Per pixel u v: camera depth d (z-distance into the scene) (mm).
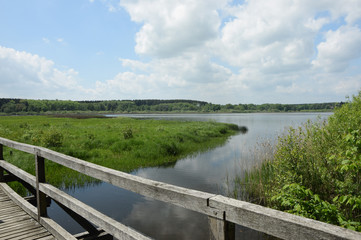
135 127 28062
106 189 8531
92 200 7523
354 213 4684
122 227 2205
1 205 4418
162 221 6078
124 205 7113
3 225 3572
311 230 1018
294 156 5535
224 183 9250
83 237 3723
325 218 3418
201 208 1511
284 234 1108
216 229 1426
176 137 20516
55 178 9547
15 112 147250
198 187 8898
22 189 8055
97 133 22188
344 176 5020
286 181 5473
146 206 7059
